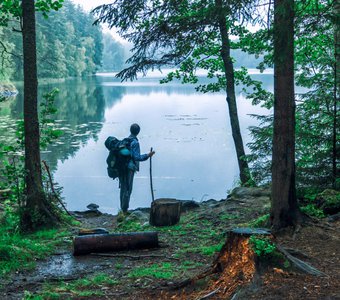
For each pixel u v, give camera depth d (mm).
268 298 4430
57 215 10188
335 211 8094
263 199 10188
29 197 9914
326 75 9500
